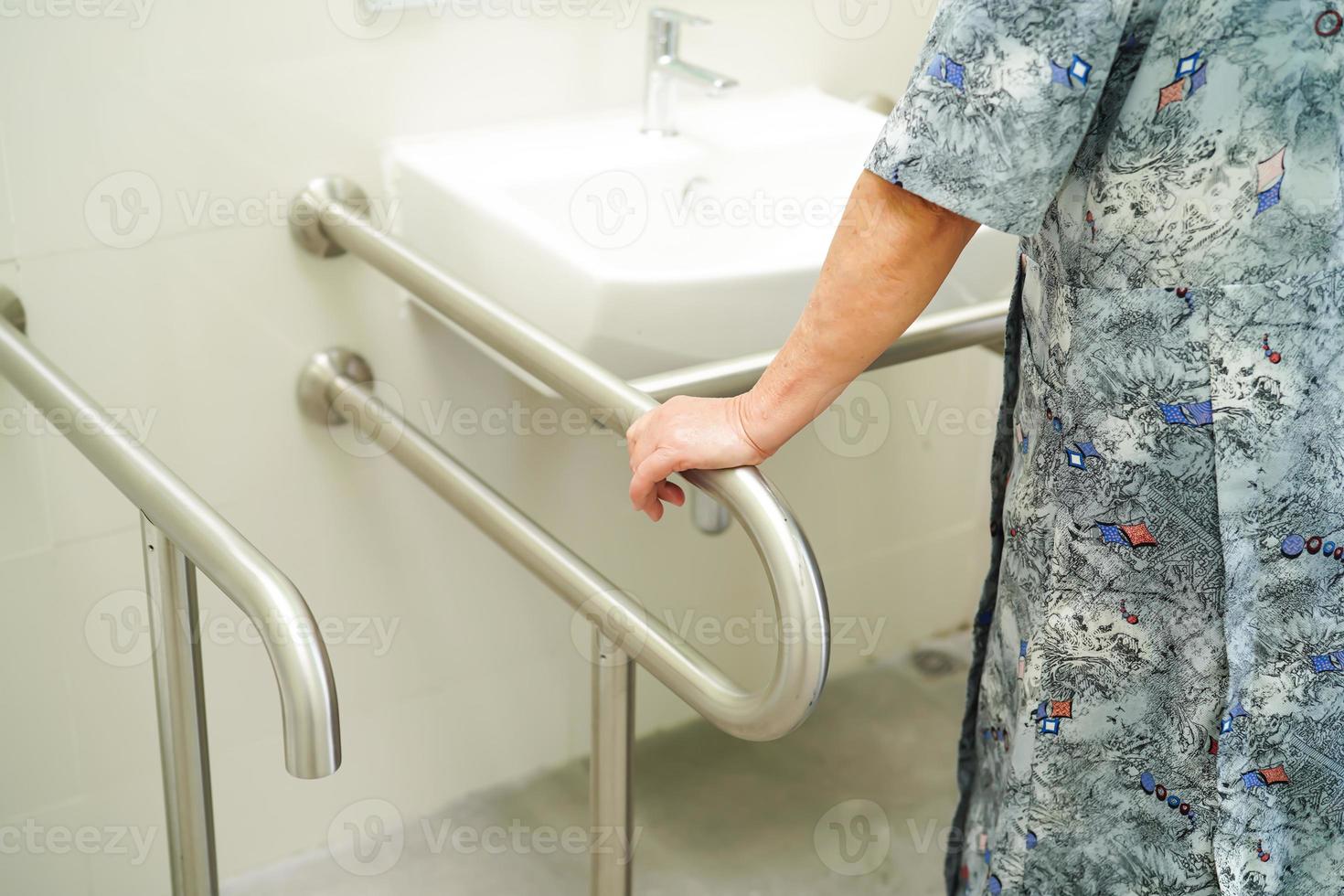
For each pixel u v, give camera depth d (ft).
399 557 5.60
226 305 4.82
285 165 4.73
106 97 4.33
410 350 5.28
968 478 7.25
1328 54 2.52
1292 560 2.89
